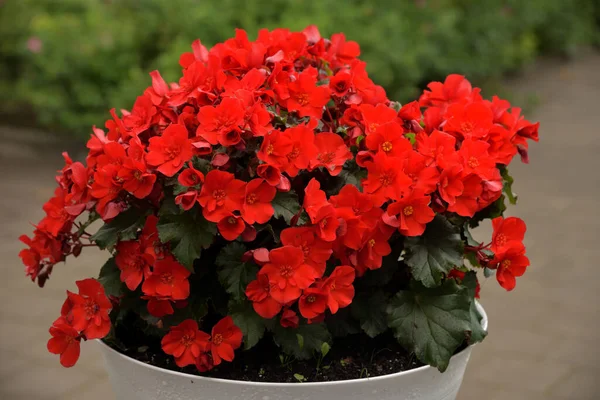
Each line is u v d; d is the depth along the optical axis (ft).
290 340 3.27
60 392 4.96
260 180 3.12
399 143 3.26
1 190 8.54
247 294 3.15
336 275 3.18
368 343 3.46
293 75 3.39
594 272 6.70
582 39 17.60
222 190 3.12
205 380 3.12
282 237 3.14
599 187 8.98
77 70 9.24
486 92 13.05
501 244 3.34
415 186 3.21
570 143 10.86
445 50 11.55
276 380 3.25
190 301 3.33
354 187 3.20
